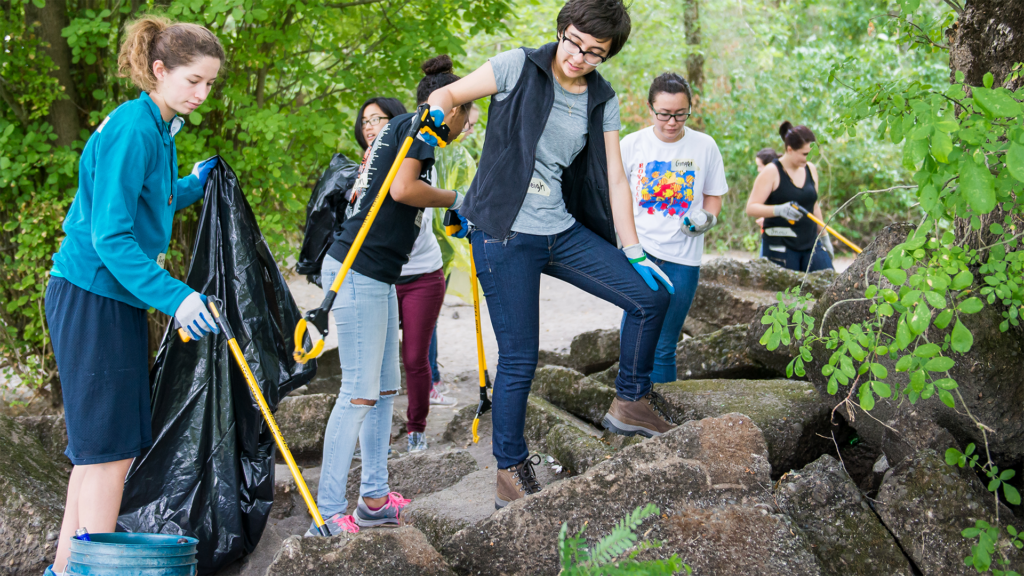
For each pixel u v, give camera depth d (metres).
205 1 4.98
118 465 2.63
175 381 3.01
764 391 3.45
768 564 2.47
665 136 3.86
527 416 3.90
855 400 3.02
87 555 2.27
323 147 5.45
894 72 14.53
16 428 3.64
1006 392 2.61
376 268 3.02
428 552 2.50
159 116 2.65
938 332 2.60
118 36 5.23
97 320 2.54
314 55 6.45
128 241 2.47
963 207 2.28
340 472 3.07
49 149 5.09
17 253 5.02
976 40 2.81
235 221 3.19
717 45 17.02
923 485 2.57
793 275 5.20
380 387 3.25
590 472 2.70
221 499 2.96
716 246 16.41
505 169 2.74
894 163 15.79
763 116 16.36
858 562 2.54
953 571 2.46
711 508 2.61
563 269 2.95
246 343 3.08
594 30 2.57
